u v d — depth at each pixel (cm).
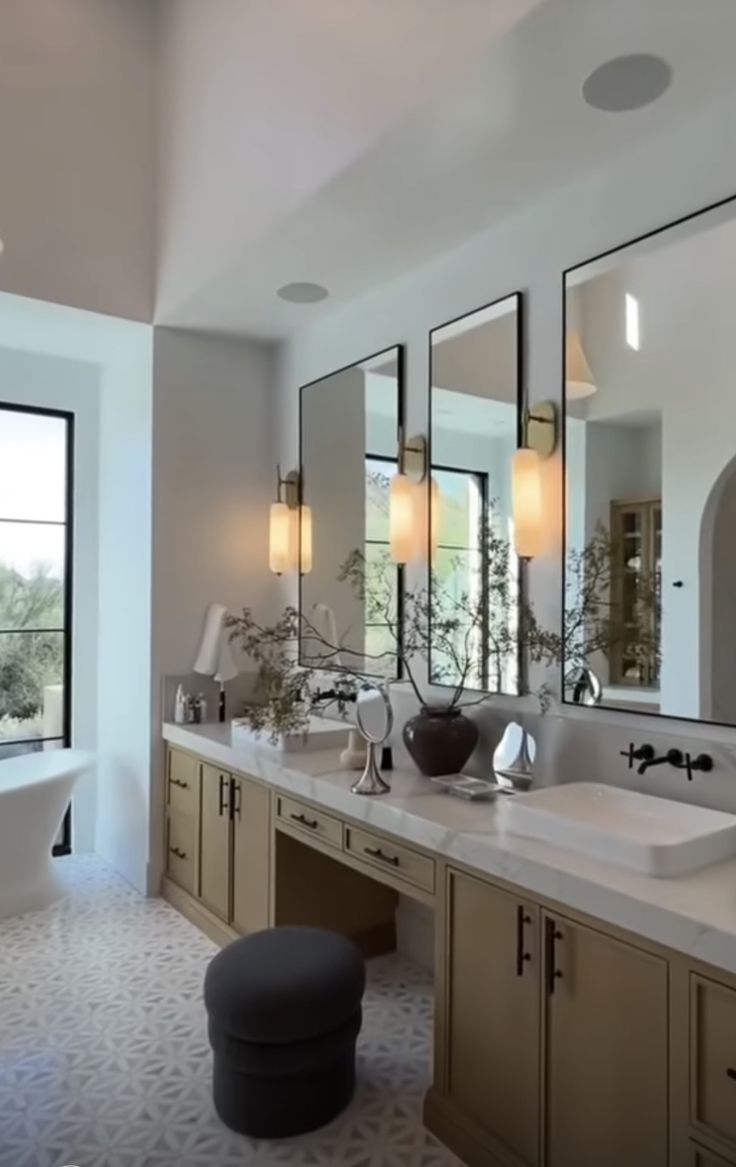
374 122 244
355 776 289
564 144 241
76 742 465
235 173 322
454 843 221
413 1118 234
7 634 451
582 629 262
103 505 464
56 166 370
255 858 329
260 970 235
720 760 221
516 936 203
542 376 277
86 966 331
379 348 355
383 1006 303
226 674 407
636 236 248
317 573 396
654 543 243
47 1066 259
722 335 227
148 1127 229
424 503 328
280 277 341
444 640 313
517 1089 202
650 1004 171
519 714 279
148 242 395
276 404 435
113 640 449
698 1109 162
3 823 377
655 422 244
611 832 198
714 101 220
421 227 295
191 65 360
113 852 448
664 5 183
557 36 195
